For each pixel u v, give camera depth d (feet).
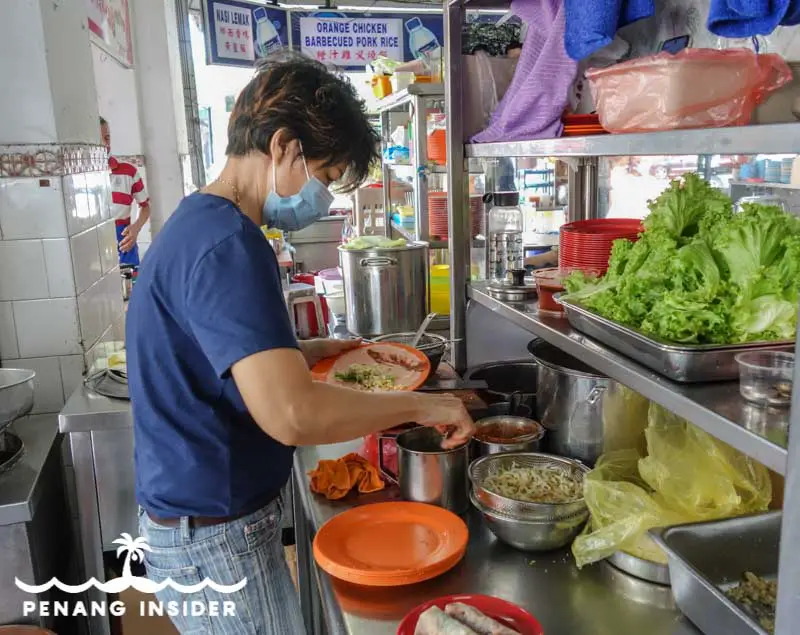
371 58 22.50
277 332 3.84
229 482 4.38
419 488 5.32
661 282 4.30
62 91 8.00
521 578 4.59
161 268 4.07
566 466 5.31
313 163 4.40
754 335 3.85
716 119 3.86
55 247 7.97
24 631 6.19
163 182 18.65
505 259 9.22
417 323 10.53
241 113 4.35
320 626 6.48
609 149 4.25
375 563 4.56
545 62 5.88
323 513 5.43
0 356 8.10
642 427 5.40
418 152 10.94
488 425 6.03
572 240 6.06
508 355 7.95
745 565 4.25
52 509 7.36
